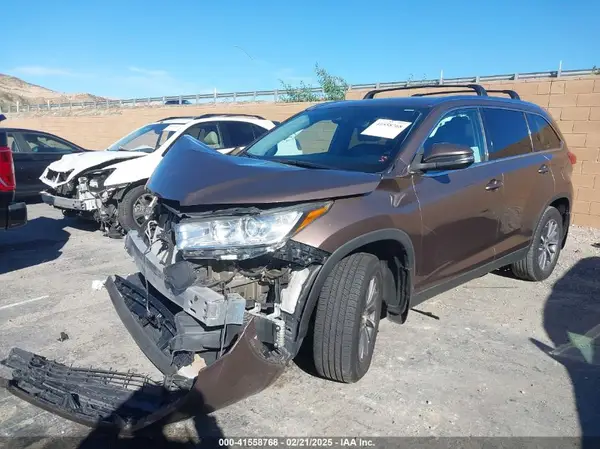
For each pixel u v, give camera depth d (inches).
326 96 690.8
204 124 335.6
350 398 133.4
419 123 155.8
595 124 324.8
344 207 125.6
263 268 121.3
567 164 225.8
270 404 130.7
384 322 180.5
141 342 135.9
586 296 208.5
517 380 143.5
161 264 131.0
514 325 179.6
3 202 219.6
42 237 308.8
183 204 118.8
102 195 295.4
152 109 674.8
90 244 291.4
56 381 133.6
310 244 118.0
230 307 113.2
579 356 157.6
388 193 137.1
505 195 181.3
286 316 122.6
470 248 169.8
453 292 211.2
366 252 136.9
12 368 140.8
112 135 731.4
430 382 141.5
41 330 172.4
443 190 153.3
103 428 116.3
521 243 201.0
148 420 112.0
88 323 178.2
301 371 146.2
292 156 163.8
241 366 114.1
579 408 130.7
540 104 347.6
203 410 115.0
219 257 115.2
